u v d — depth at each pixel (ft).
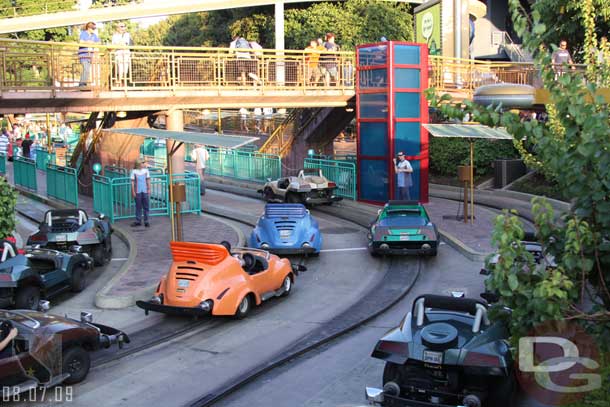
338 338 35.86
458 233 62.28
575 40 56.75
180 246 38.11
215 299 37.19
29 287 39.73
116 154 84.28
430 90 21.06
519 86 31.53
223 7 164.35
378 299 43.04
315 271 51.39
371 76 82.89
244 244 59.16
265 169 103.14
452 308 26.40
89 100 69.05
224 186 105.50
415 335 24.44
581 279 20.43
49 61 65.00
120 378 30.01
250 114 141.79
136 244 59.11
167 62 73.97
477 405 22.88
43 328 27.91
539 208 20.35
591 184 19.16
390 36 142.72
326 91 86.33
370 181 84.17
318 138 102.12
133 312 40.86
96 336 30.17
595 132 18.60
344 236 64.75
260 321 38.78
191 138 49.90
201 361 32.24
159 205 75.31
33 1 202.80
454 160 100.53
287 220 53.93
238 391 28.63
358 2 148.56
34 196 91.25
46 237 50.57
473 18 137.69
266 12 169.37
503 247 19.25
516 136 19.94
